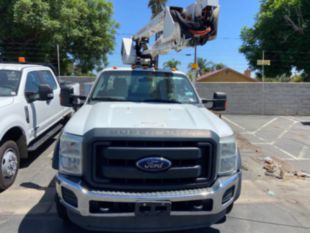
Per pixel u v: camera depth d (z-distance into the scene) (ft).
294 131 35.27
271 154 24.20
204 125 9.78
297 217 13.09
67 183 8.96
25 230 11.28
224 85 50.19
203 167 9.18
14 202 13.62
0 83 16.83
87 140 8.73
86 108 12.25
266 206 14.12
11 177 15.29
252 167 20.31
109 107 11.76
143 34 21.11
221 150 9.53
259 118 46.37
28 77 18.37
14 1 60.90
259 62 54.70
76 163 9.04
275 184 17.24
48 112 20.89
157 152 8.70
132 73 14.85
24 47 65.67
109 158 8.62
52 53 67.62
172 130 9.00
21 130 16.24
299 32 79.15
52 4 63.26
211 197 8.99
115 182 8.77
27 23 59.88
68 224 11.65
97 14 78.84
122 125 9.26
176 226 9.03
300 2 77.05
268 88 50.11
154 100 13.66
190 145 8.97
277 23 81.51
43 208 13.10
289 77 84.33
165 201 8.65
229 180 9.53
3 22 63.36
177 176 8.86
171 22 14.20
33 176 16.88
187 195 8.80
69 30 67.46
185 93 14.37
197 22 14.15
